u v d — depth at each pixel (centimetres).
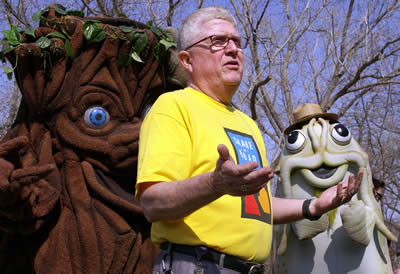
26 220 280
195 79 199
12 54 302
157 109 182
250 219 178
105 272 285
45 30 303
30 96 298
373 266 328
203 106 189
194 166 176
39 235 293
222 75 195
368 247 332
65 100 301
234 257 174
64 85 303
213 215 172
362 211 324
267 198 193
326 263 335
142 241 301
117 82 313
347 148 349
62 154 302
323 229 327
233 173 137
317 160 343
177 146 175
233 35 199
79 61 308
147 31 323
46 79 301
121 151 302
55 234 289
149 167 168
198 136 178
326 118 369
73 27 307
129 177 311
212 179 146
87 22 306
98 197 297
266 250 188
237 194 144
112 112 309
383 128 1152
